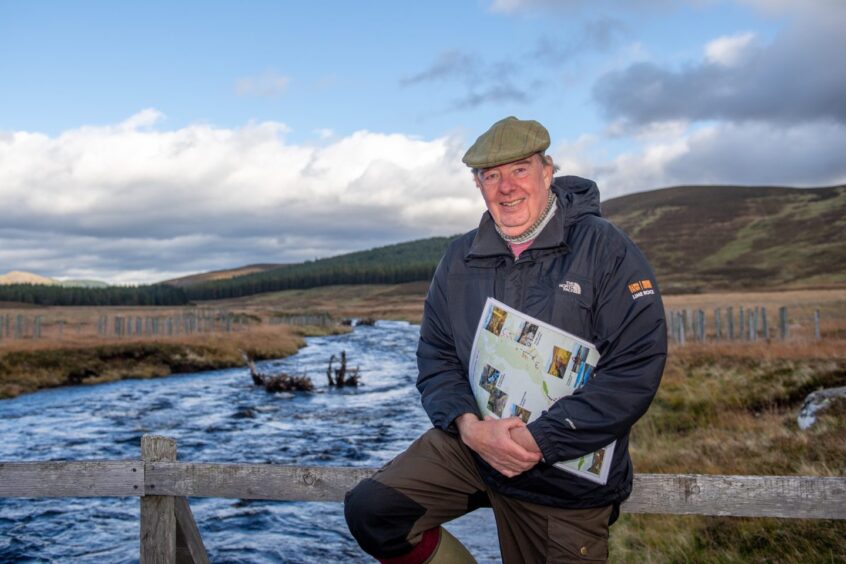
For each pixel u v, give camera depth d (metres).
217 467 3.25
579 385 2.33
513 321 2.42
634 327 2.27
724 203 165.38
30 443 13.76
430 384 2.64
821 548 4.95
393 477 2.49
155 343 32.00
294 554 7.29
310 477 3.18
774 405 11.69
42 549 7.60
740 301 57.41
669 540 5.86
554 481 2.31
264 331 49.53
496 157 2.36
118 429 15.38
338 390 23.00
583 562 2.36
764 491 2.90
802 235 129.62
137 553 7.47
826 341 17.31
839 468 6.81
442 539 2.54
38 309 87.75
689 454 8.66
